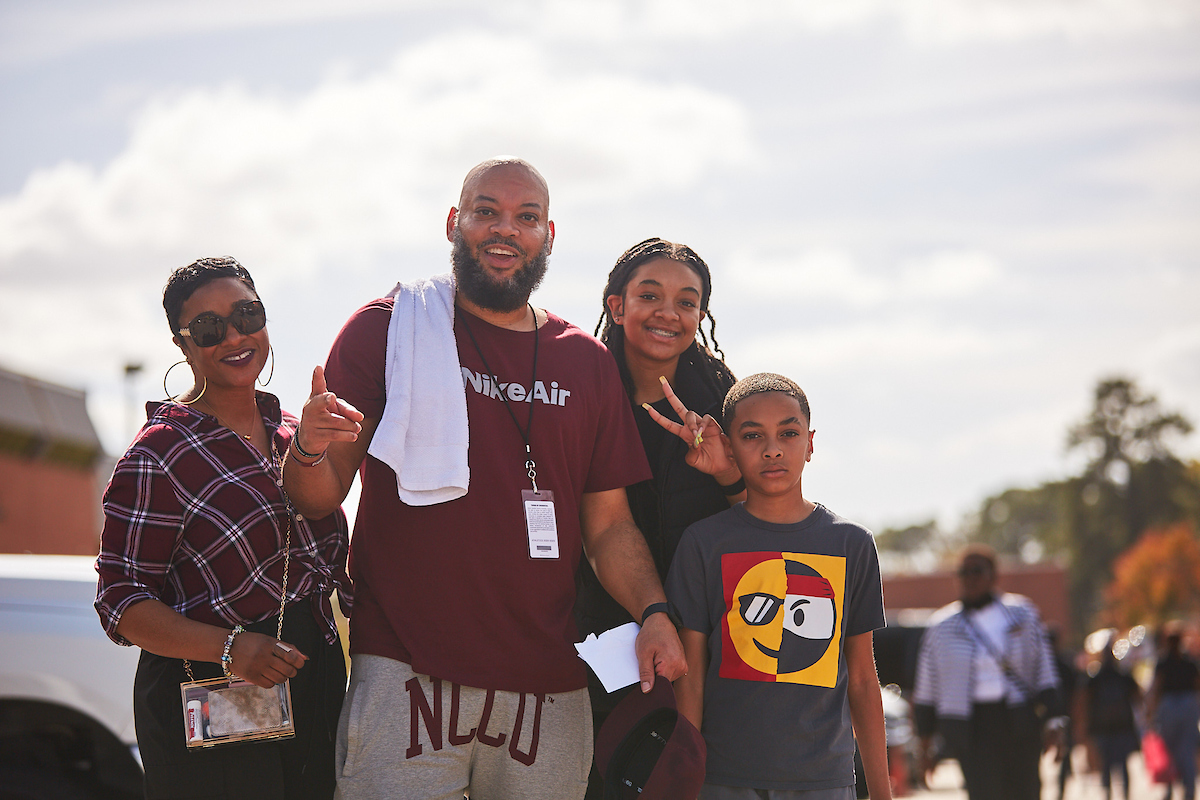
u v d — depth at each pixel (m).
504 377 3.13
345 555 3.22
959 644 6.35
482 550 2.95
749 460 3.26
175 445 2.92
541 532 3.03
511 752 2.95
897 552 128.12
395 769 2.84
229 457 2.98
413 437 2.95
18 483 18.28
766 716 3.12
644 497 3.57
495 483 3.01
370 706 2.88
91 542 21.20
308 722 3.01
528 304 3.29
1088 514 87.50
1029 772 6.21
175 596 2.94
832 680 3.16
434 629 2.90
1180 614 66.75
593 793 3.39
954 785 15.71
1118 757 10.77
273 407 3.24
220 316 2.99
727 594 3.21
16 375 18.64
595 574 3.51
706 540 3.27
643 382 3.76
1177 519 84.88
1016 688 6.21
